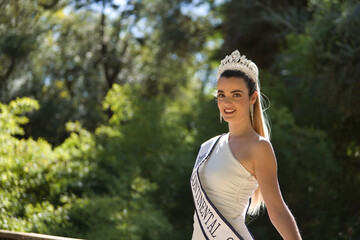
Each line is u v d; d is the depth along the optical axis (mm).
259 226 8273
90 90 14438
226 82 2072
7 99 11820
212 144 2154
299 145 8852
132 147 8711
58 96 13602
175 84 16734
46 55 13297
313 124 10148
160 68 16141
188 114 10617
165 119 9484
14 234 2488
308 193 8852
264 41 14125
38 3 11828
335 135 9953
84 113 14281
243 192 2037
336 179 9266
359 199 8750
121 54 15266
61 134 13367
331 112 9805
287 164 8734
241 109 2062
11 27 11141
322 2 9172
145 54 16125
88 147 7707
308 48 9102
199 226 2109
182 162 8633
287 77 11359
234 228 2004
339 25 8266
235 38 15031
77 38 14406
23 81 12500
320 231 8180
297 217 8742
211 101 9969
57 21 13352
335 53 8711
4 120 5680
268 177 1973
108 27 15188
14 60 11445
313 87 9773
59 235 5461
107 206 6402
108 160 7855
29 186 5758
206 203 2045
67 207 6047
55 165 6406
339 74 8664
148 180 8219
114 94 9398
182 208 8570
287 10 13070
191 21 16578
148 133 8844
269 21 13250
